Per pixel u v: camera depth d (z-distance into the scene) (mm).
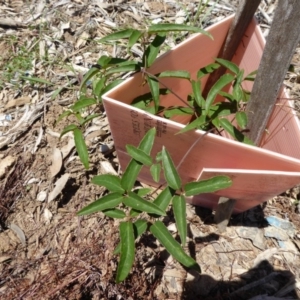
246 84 608
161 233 449
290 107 511
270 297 573
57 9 856
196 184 457
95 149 685
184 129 469
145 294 563
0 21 817
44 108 720
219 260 604
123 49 806
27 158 663
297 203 660
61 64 780
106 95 490
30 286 538
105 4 873
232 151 480
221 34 583
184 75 522
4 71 763
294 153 505
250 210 649
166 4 888
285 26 424
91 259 553
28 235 604
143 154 464
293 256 615
